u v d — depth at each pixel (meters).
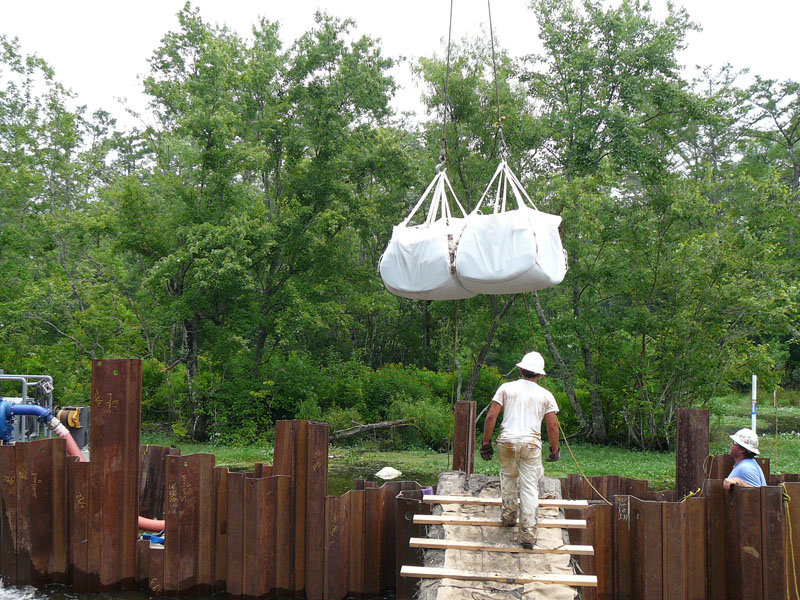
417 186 28.42
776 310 22.23
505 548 7.04
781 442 23.12
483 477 9.53
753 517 8.34
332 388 27.59
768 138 46.12
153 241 24.38
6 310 24.75
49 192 29.34
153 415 28.44
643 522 8.63
